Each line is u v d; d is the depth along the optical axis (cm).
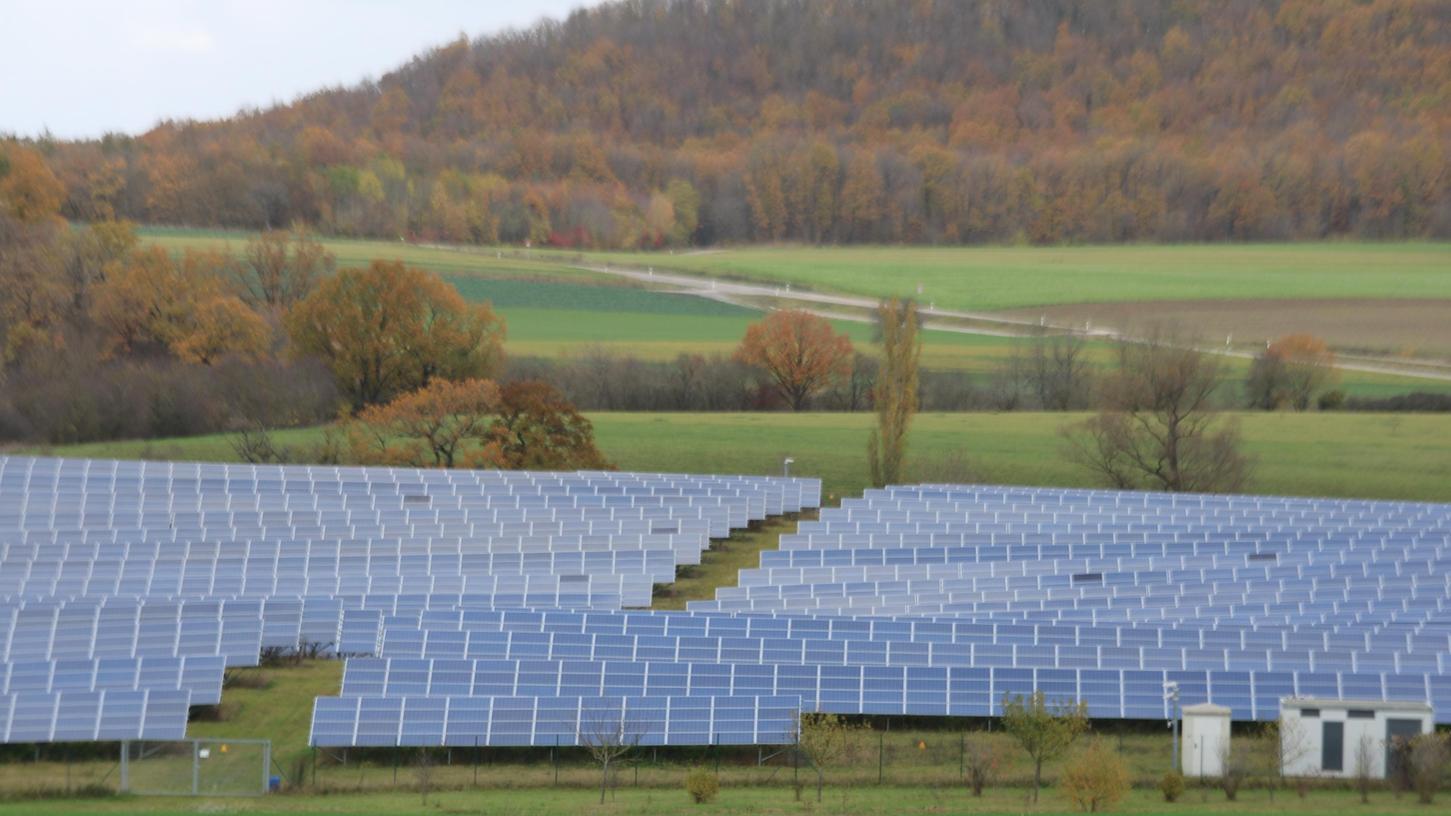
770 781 7756
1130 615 10806
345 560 11869
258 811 6938
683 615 10056
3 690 8331
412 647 9669
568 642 9694
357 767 7975
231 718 8675
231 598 10719
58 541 12188
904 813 7012
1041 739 7694
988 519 14188
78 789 7325
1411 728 7825
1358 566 11894
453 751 8156
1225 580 11662
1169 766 8088
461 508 13775
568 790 7600
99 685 8512
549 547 12838
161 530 12669
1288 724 7856
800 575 12019
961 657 9512
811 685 8938
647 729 8194
